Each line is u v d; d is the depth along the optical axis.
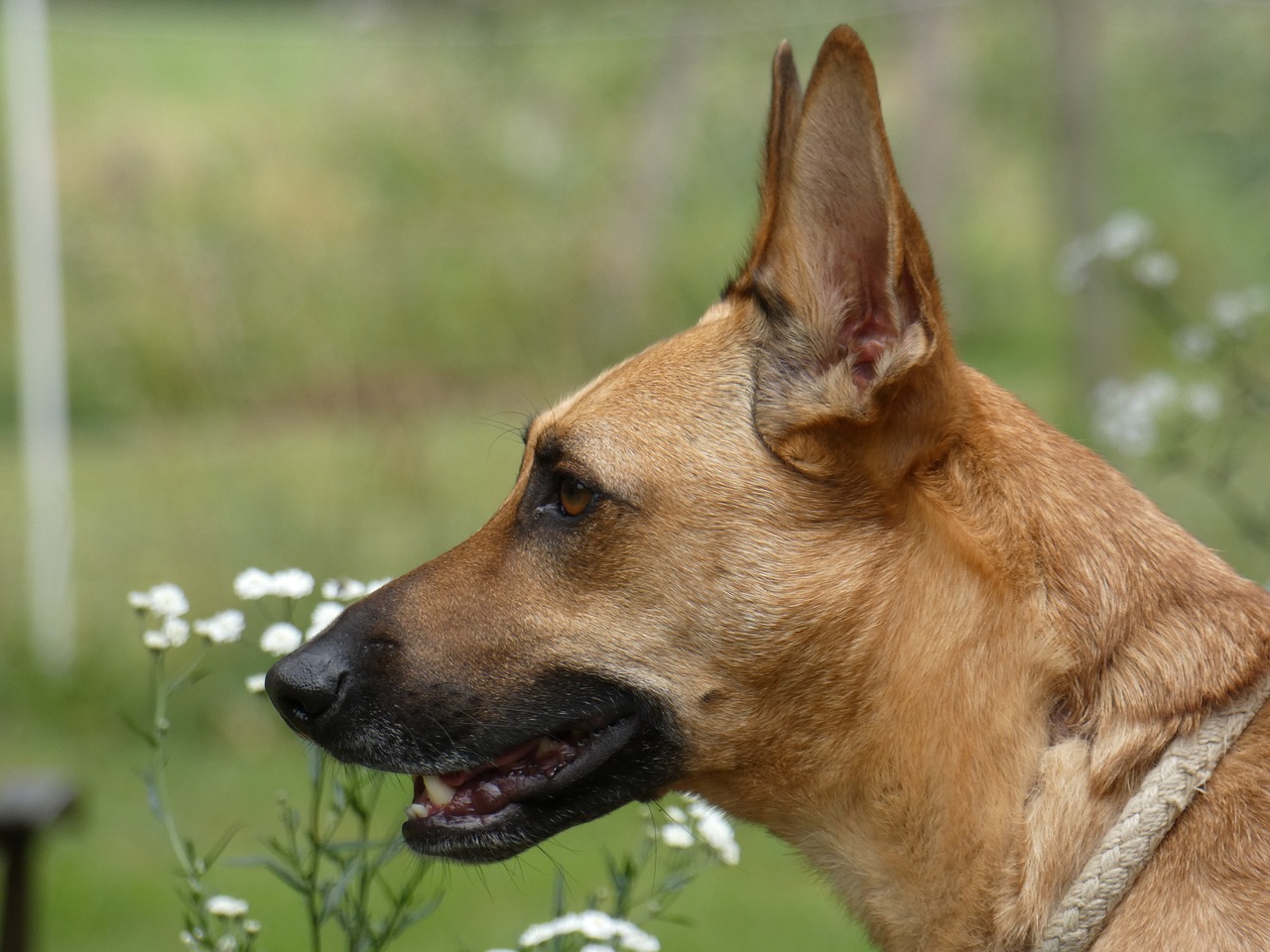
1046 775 4.13
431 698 4.51
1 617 11.06
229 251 14.67
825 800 4.44
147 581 10.86
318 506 11.41
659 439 4.46
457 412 14.53
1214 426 12.52
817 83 4.32
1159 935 3.89
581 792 4.54
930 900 4.30
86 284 14.70
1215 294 18.47
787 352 4.44
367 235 16.11
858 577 4.32
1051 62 15.39
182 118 19.59
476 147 18.84
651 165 19.70
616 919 4.45
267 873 8.49
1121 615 4.18
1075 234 15.31
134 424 13.51
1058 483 4.34
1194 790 4.00
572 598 4.50
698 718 4.41
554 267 16.86
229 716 10.54
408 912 4.51
